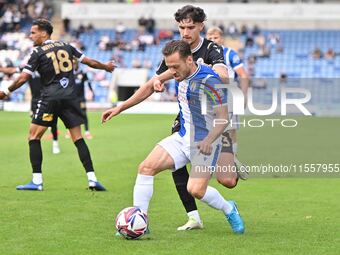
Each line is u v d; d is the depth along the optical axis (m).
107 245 22.88
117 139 65.38
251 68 132.50
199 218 25.97
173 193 34.97
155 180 39.91
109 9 149.00
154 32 148.25
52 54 35.12
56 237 24.06
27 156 51.44
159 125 83.31
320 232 25.41
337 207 31.33
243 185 38.72
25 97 119.88
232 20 146.88
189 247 22.66
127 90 127.94
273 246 22.91
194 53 25.70
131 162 48.59
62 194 34.16
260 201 33.09
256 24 146.88
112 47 141.50
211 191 24.36
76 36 146.12
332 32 145.38
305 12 144.38
